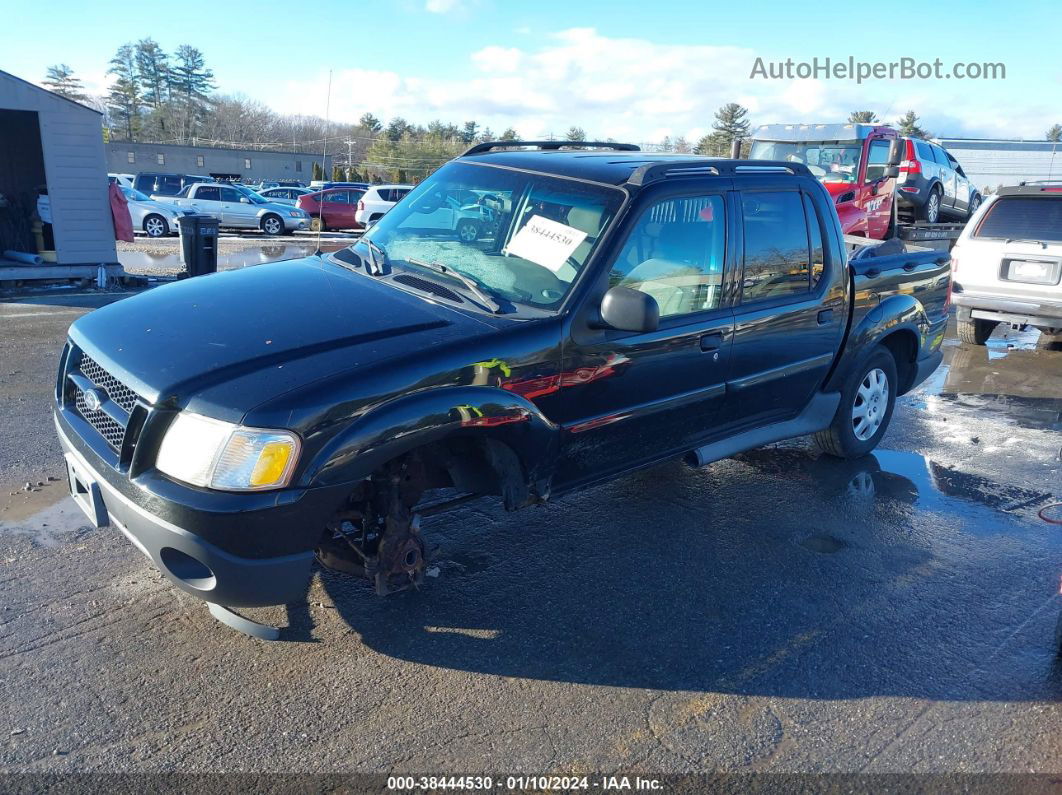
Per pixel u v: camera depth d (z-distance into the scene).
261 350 3.15
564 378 3.66
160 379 3.02
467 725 3.01
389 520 3.34
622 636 3.62
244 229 24.69
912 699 3.26
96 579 3.87
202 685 3.17
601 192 4.00
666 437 4.35
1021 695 3.31
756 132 15.65
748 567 4.31
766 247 4.66
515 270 3.90
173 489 2.91
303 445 2.91
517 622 3.71
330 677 3.26
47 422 5.96
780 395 5.00
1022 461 6.15
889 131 14.77
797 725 3.08
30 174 13.98
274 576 3.00
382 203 24.47
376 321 3.42
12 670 3.18
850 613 3.89
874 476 5.72
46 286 12.71
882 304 5.60
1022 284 9.24
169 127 89.50
